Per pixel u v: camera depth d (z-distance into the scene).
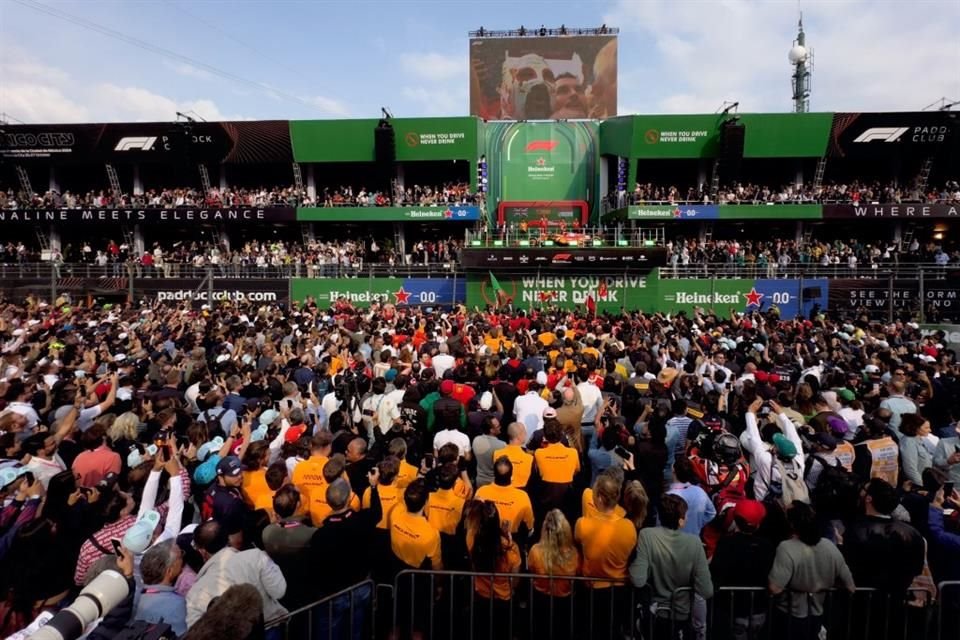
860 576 4.96
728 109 30.86
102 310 22.31
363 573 5.24
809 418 7.64
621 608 5.29
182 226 36.94
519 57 36.53
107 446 6.86
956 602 5.02
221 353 12.70
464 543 5.86
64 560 4.68
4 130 32.53
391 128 31.94
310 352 12.03
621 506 5.45
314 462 6.15
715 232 37.03
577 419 8.20
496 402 8.87
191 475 6.65
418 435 8.04
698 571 4.78
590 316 22.92
